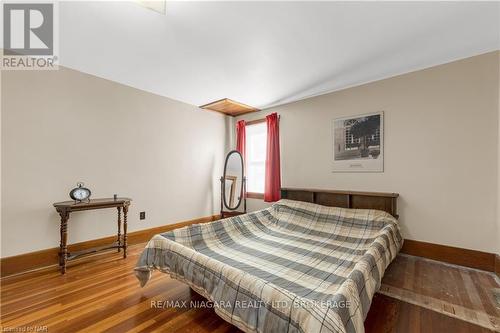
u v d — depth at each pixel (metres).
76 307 1.65
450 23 1.77
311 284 1.56
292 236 2.60
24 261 2.21
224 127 4.33
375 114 2.84
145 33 1.89
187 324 1.48
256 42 2.03
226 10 1.61
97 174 2.74
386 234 2.05
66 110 2.50
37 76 2.32
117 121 2.92
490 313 1.56
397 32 1.89
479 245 2.24
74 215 2.55
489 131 2.20
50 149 2.40
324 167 3.27
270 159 3.74
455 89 2.37
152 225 3.27
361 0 1.53
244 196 4.03
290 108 3.66
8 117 2.16
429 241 2.50
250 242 2.40
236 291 1.29
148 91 3.23
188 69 2.56
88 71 2.62
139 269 1.85
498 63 2.16
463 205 2.32
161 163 3.39
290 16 1.68
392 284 1.96
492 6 1.58
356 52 2.21
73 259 2.40
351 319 1.05
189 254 1.65
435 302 1.69
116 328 1.43
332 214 2.82
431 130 2.49
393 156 2.72
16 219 2.19
